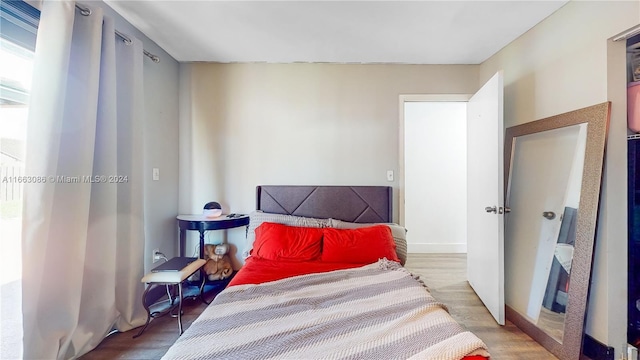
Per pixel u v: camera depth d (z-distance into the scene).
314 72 2.95
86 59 1.70
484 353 1.02
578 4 1.80
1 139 1.44
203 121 2.95
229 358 1.00
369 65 2.94
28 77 1.56
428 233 4.11
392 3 1.90
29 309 1.43
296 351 1.02
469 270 2.83
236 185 2.97
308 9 1.97
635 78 1.63
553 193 1.95
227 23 2.17
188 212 2.96
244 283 1.72
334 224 2.64
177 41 2.48
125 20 2.13
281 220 2.63
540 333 1.90
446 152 4.10
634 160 1.62
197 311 2.32
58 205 1.59
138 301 2.10
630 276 1.63
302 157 2.96
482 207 2.45
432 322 1.20
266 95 2.95
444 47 2.56
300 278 1.75
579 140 1.76
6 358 1.43
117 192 2.00
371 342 1.07
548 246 1.97
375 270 1.91
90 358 1.70
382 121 2.95
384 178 2.96
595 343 1.65
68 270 1.60
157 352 1.77
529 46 2.23
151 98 2.50
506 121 2.48
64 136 1.62
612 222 1.61
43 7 1.50
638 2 1.48
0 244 1.42
